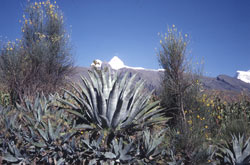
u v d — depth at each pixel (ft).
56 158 11.00
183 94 15.47
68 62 28.96
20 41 26.45
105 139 11.32
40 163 11.11
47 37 29.40
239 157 11.01
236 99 19.84
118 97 13.67
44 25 30.19
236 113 16.78
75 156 10.76
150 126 13.43
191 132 12.28
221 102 18.65
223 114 16.97
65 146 11.10
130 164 10.61
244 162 10.80
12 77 18.95
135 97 13.52
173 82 15.48
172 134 13.00
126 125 12.14
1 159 11.24
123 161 10.57
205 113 15.28
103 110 12.53
